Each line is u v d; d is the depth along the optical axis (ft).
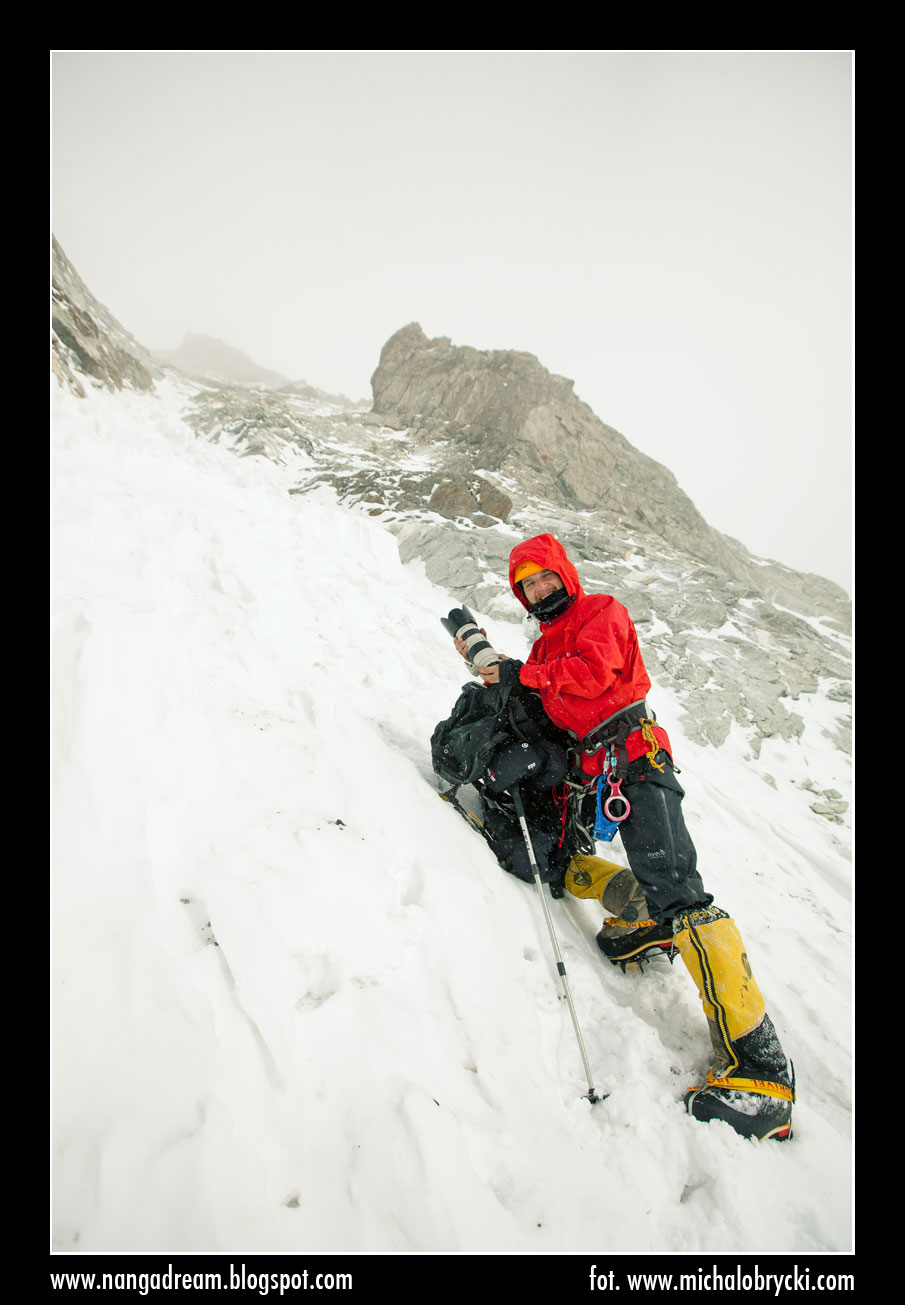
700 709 23.97
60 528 10.76
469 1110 5.93
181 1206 4.45
